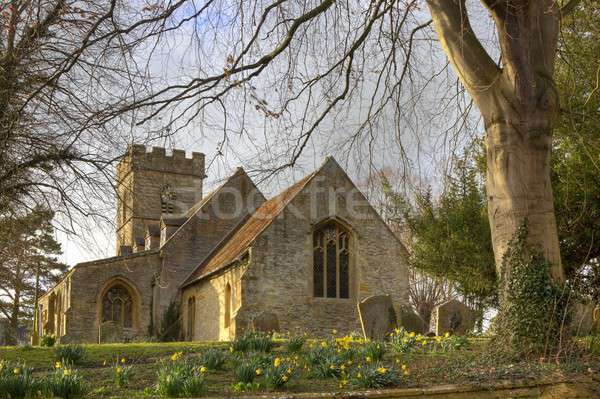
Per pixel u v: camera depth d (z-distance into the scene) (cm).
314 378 1114
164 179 4984
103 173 1402
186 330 3772
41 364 1352
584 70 1775
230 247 3600
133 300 3806
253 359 1168
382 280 3262
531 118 1256
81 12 1230
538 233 1223
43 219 1485
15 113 1230
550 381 1058
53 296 4494
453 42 1302
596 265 2091
